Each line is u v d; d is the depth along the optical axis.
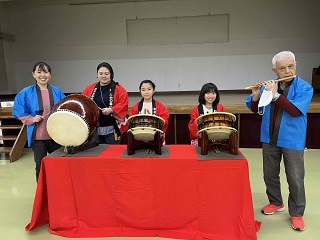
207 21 7.84
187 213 1.91
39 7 8.17
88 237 1.96
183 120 4.60
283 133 1.98
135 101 6.17
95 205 1.97
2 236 2.04
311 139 4.34
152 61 8.23
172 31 8.00
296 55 7.75
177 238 1.91
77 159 1.89
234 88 8.12
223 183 1.80
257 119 4.43
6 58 8.17
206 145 1.84
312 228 2.07
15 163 3.98
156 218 1.93
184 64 8.16
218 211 1.85
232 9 7.70
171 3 7.84
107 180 1.90
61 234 2.00
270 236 1.97
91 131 1.91
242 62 7.97
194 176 1.82
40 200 2.02
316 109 4.20
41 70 2.34
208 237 1.88
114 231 1.98
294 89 1.91
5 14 8.17
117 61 8.34
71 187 1.95
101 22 8.15
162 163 1.82
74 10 8.12
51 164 1.93
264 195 2.70
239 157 1.79
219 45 7.94
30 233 2.05
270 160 2.16
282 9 7.56
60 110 1.81
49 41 8.38
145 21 8.01
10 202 2.66
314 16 7.50
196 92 8.22
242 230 1.81
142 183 1.87
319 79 7.05
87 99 1.96
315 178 3.12
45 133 2.40
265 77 7.97
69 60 8.45
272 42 7.77
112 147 2.16
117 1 7.93
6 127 4.61
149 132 1.83
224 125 1.78
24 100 2.39
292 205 2.09
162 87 8.35
